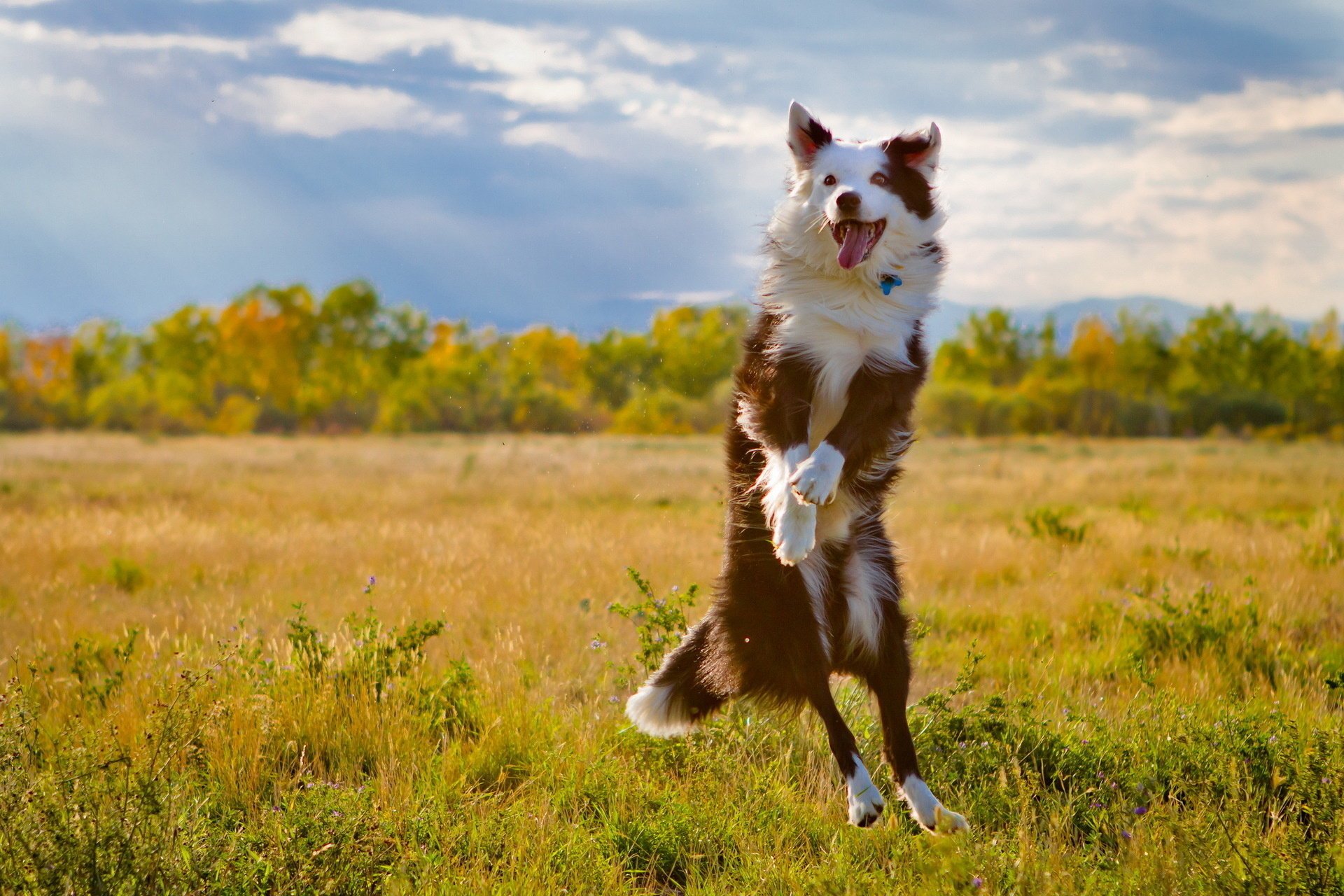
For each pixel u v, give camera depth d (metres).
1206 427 71.81
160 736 4.25
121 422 61.12
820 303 4.60
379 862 3.69
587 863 3.83
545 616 7.50
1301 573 9.19
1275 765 4.54
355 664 5.55
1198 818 3.84
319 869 3.42
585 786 4.53
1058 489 19.72
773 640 4.51
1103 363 73.25
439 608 7.84
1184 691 5.88
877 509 4.67
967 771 4.65
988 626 7.73
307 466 25.06
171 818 3.59
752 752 4.94
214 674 5.23
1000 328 81.31
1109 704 5.73
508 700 5.39
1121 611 7.76
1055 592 8.66
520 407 52.12
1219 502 17.50
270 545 10.84
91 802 3.44
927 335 4.80
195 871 3.36
